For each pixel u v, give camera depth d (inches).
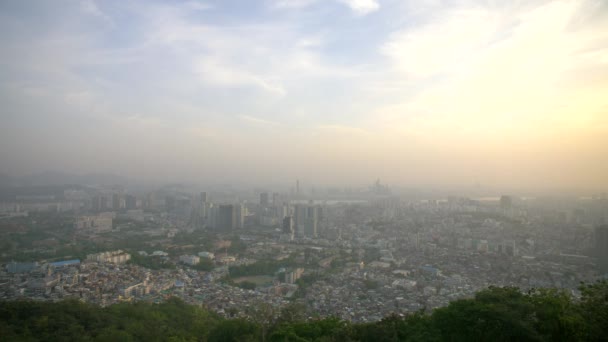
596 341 1608.0
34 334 2586.1
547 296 1879.9
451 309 1978.3
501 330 1718.8
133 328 2893.7
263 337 2564.0
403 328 2169.0
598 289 1851.6
